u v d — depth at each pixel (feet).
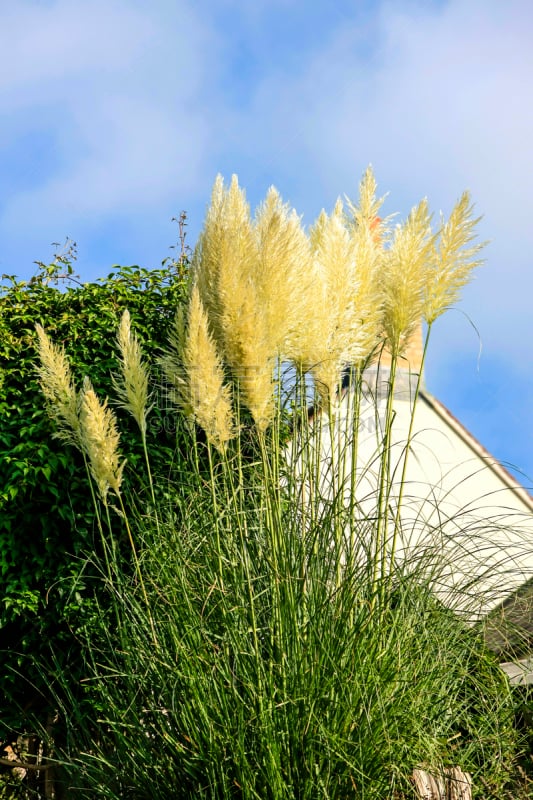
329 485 12.13
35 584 16.26
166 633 11.02
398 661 10.14
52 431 16.55
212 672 9.83
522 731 11.93
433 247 11.89
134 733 10.46
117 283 19.36
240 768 9.21
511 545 11.93
